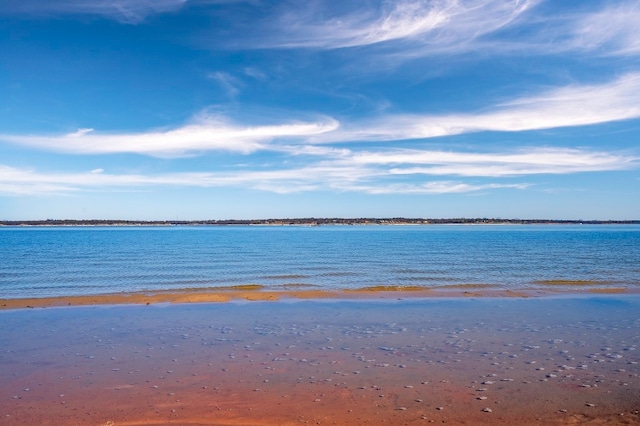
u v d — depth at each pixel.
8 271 35.41
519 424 7.90
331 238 105.75
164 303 21.69
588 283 28.39
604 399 9.03
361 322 17.05
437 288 26.45
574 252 55.44
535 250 59.41
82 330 15.84
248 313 19.08
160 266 39.28
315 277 31.77
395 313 18.94
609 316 18.12
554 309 19.81
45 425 7.96
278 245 73.56
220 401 9.07
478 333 15.06
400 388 9.73
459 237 111.88
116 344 13.80
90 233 162.50
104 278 31.28
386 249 62.28
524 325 16.38
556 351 12.70
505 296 23.72
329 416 8.28
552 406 8.68
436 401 8.98
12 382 10.29
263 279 30.84
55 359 12.16
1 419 8.21
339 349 13.05
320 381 10.23
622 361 11.67
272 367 11.32
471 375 10.58
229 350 13.01
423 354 12.45
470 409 8.56
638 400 8.97
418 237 112.00
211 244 77.25
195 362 11.80
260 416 8.30
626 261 43.12
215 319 17.77
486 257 48.12
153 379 10.46
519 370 10.94
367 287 26.66
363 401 9.01
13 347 13.48
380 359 11.98
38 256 49.78
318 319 17.69
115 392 9.62
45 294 24.59
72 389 9.82
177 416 8.33
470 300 22.45
